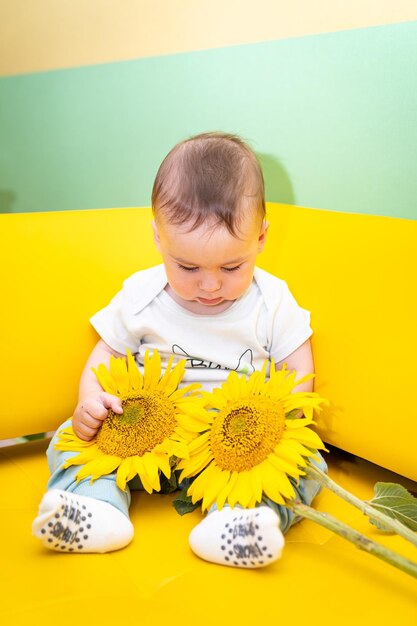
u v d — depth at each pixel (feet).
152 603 2.61
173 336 3.73
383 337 3.41
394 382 3.35
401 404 3.32
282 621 2.52
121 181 5.06
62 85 5.19
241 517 2.81
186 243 3.28
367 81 3.87
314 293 3.74
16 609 2.56
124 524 3.00
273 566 2.83
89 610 2.56
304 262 3.82
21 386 3.83
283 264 3.92
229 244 3.27
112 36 4.84
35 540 3.04
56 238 3.95
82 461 3.28
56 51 5.16
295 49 4.10
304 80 4.11
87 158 5.21
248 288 3.76
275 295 3.75
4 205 5.80
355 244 3.62
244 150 3.53
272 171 4.41
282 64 4.17
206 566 2.85
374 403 3.41
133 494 3.48
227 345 3.73
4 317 3.80
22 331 3.82
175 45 4.58
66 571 2.79
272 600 2.62
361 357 3.48
